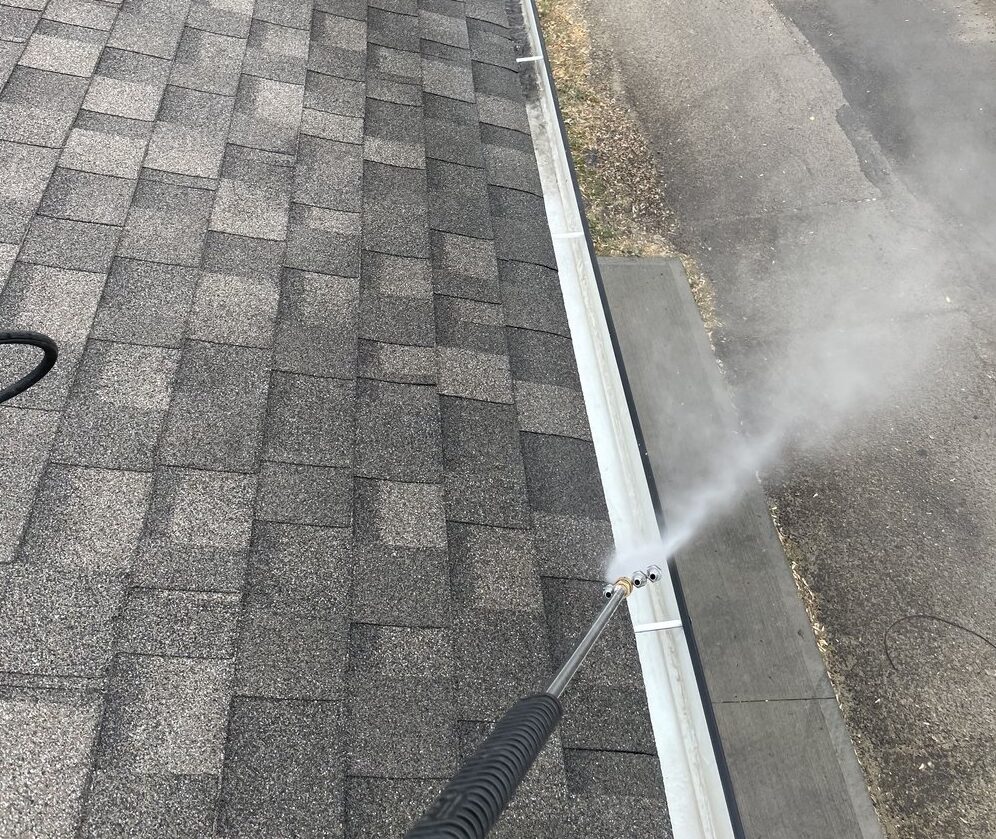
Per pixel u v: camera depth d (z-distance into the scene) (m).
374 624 2.74
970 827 5.46
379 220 4.04
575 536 3.31
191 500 2.77
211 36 4.44
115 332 3.09
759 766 5.51
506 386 3.69
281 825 2.26
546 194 4.94
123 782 2.18
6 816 2.04
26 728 2.18
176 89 4.07
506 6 6.20
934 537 6.57
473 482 3.27
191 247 3.48
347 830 2.31
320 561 2.80
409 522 3.04
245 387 3.14
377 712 2.55
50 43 3.95
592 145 9.05
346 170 4.19
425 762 2.51
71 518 2.59
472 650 2.81
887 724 5.76
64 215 3.36
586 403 3.95
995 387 7.40
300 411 3.16
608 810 2.63
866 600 6.25
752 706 5.73
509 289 4.12
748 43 10.24
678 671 3.13
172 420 2.94
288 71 4.52
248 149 3.99
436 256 4.05
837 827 5.34
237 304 3.38
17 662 2.27
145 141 3.77
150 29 4.28
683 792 2.89
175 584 2.57
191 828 2.17
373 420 3.27
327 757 2.41
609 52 10.10
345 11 5.15
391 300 3.73
